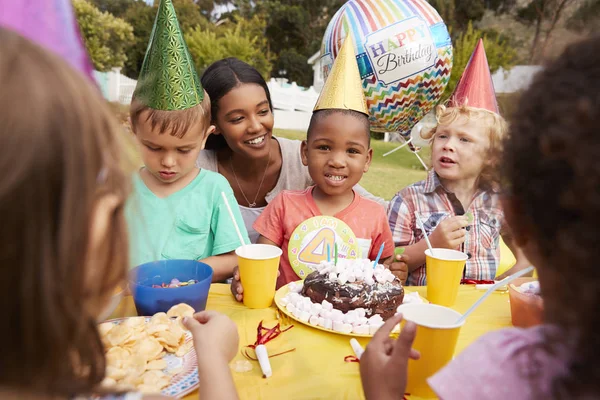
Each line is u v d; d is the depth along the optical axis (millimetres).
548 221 577
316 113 1986
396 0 2166
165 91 1671
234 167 2584
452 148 2213
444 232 1971
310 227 1809
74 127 481
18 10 801
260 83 2348
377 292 1351
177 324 1139
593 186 510
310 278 1471
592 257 527
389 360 823
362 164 1989
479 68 2262
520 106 632
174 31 1665
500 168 687
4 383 503
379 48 2096
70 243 476
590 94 539
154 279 1460
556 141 539
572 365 581
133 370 939
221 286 1653
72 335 505
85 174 488
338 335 1239
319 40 30500
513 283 1514
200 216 1911
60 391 540
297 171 2662
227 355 938
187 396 924
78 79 516
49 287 467
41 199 458
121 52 17828
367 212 2062
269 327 1293
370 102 2213
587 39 605
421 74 2156
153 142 1737
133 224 597
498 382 652
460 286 1733
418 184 2426
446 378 694
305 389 975
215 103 2291
